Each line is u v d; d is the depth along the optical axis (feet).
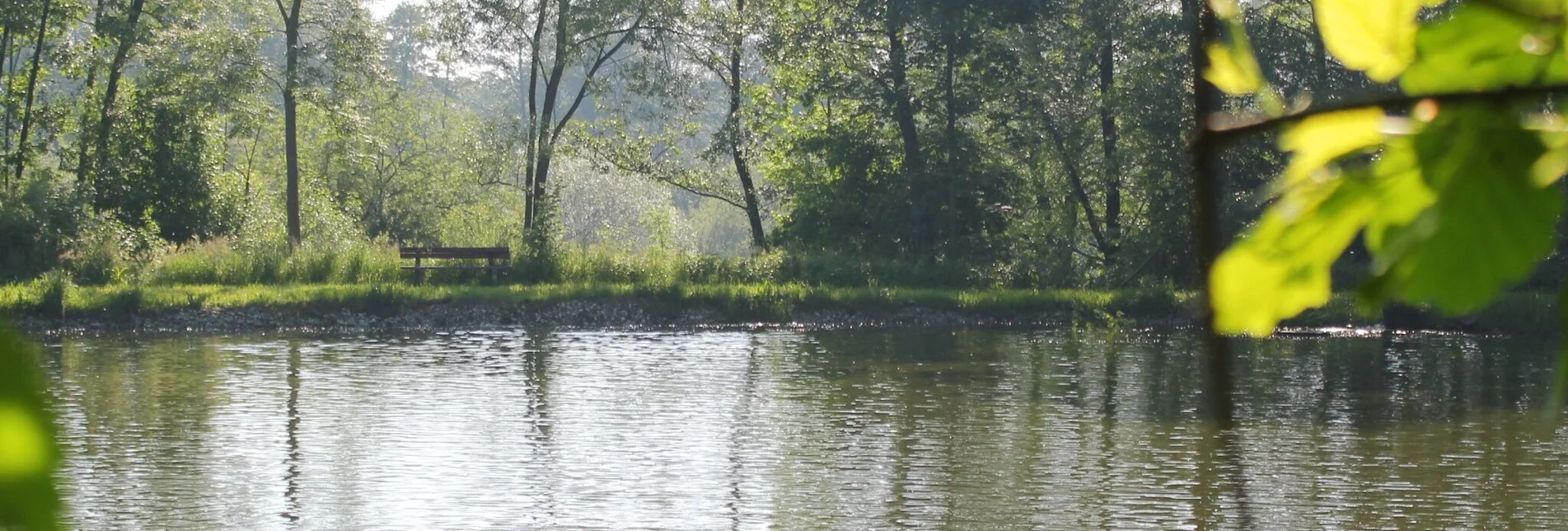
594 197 220.02
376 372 60.70
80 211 98.02
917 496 35.76
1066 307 93.20
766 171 128.77
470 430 45.24
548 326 86.53
